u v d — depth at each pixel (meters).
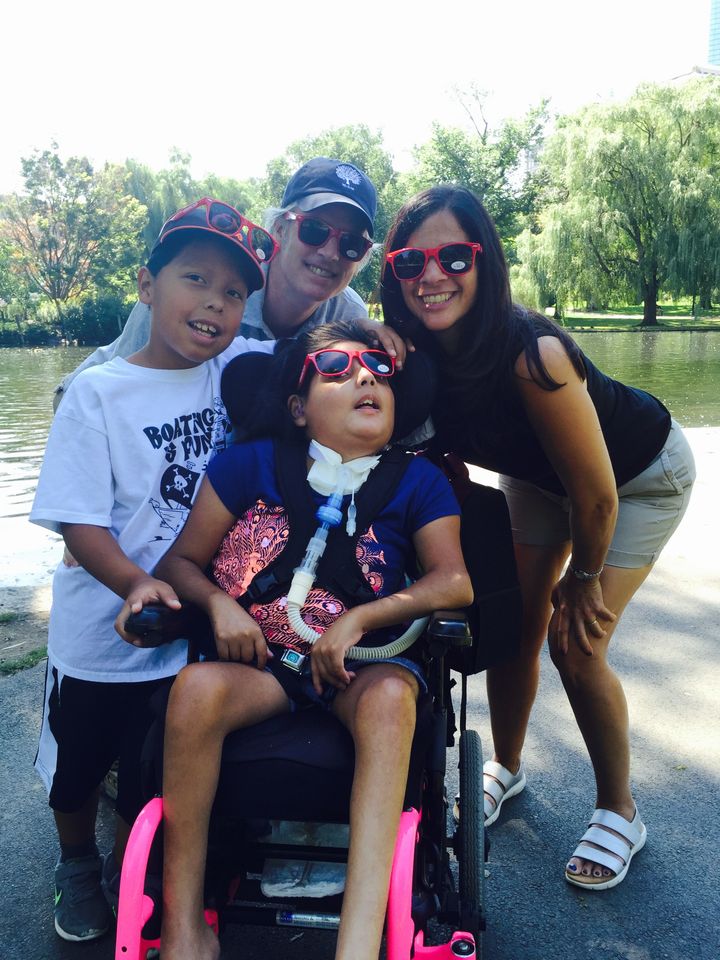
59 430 2.25
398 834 1.75
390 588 2.12
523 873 2.68
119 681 2.31
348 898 1.67
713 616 4.55
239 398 2.37
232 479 2.22
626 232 34.19
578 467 2.32
